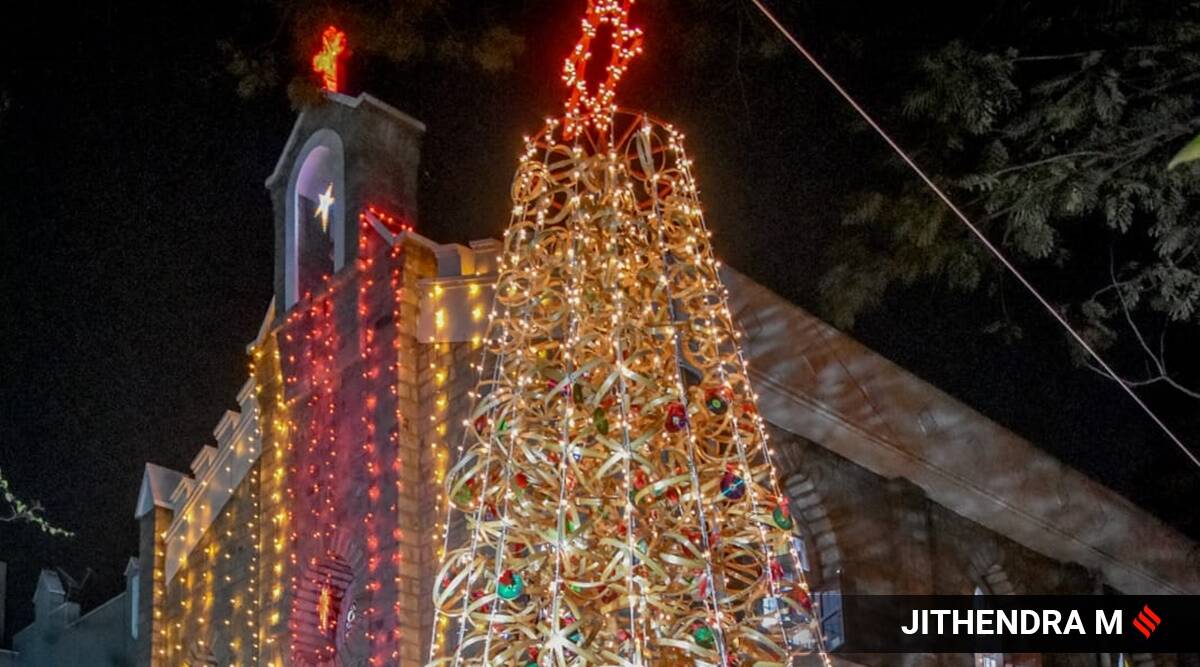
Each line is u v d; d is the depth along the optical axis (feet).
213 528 76.43
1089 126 54.13
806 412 66.33
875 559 68.08
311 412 69.97
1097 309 60.64
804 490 66.39
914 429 72.08
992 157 54.19
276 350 72.84
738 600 33.12
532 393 29.91
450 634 60.59
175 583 77.77
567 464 28.68
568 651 29.48
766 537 30.45
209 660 74.49
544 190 31.91
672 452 30.66
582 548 28.66
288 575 68.59
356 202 70.08
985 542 76.59
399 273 66.95
